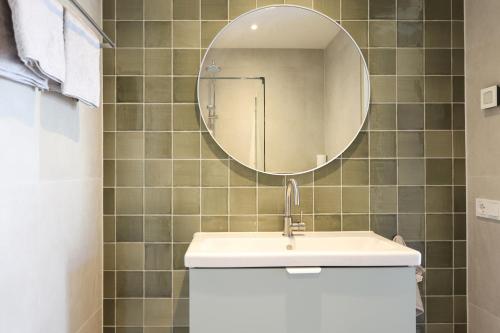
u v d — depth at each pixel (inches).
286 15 72.2
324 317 52.4
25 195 44.3
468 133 72.3
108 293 71.4
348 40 72.5
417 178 72.4
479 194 69.1
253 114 71.6
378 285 52.7
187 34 72.2
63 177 54.9
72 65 49.7
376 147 72.2
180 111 72.0
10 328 41.0
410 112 72.3
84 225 62.9
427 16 72.5
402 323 52.7
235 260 51.8
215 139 71.2
